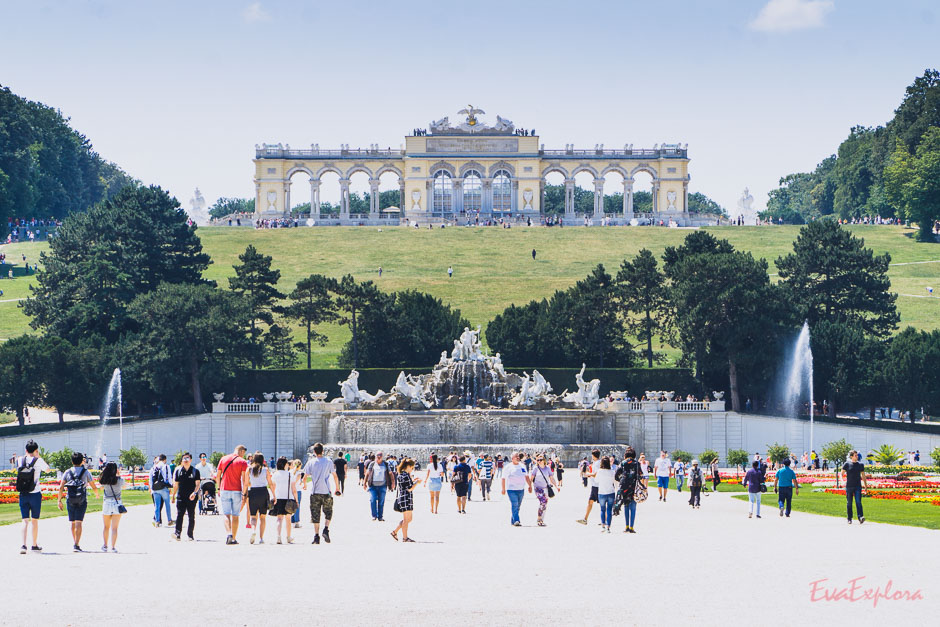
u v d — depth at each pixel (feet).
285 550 122.01
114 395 358.02
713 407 351.87
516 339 419.54
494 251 585.63
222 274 529.45
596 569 106.73
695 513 172.76
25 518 117.08
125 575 102.27
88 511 169.68
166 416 346.13
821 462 326.65
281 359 411.95
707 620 83.56
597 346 414.62
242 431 351.25
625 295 411.54
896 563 109.19
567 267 554.05
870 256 411.13
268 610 86.63
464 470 177.37
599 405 357.61
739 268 382.83
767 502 193.67
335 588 95.86
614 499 146.61
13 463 299.99
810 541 129.08
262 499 128.77
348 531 144.15
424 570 106.22
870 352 370.73
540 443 344.08
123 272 407.64
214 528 147.95
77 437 334.65
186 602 89.45
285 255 574.97
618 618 84.12
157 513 148.66
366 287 413.80
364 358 415.03
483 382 363.15
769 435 350.23
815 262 412.36
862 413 399.65
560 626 81.71
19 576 101.24
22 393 347.15
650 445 349.00
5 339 432.66
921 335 372.17
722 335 377.09
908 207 611.88
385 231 633.20
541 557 115.75
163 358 353.51
